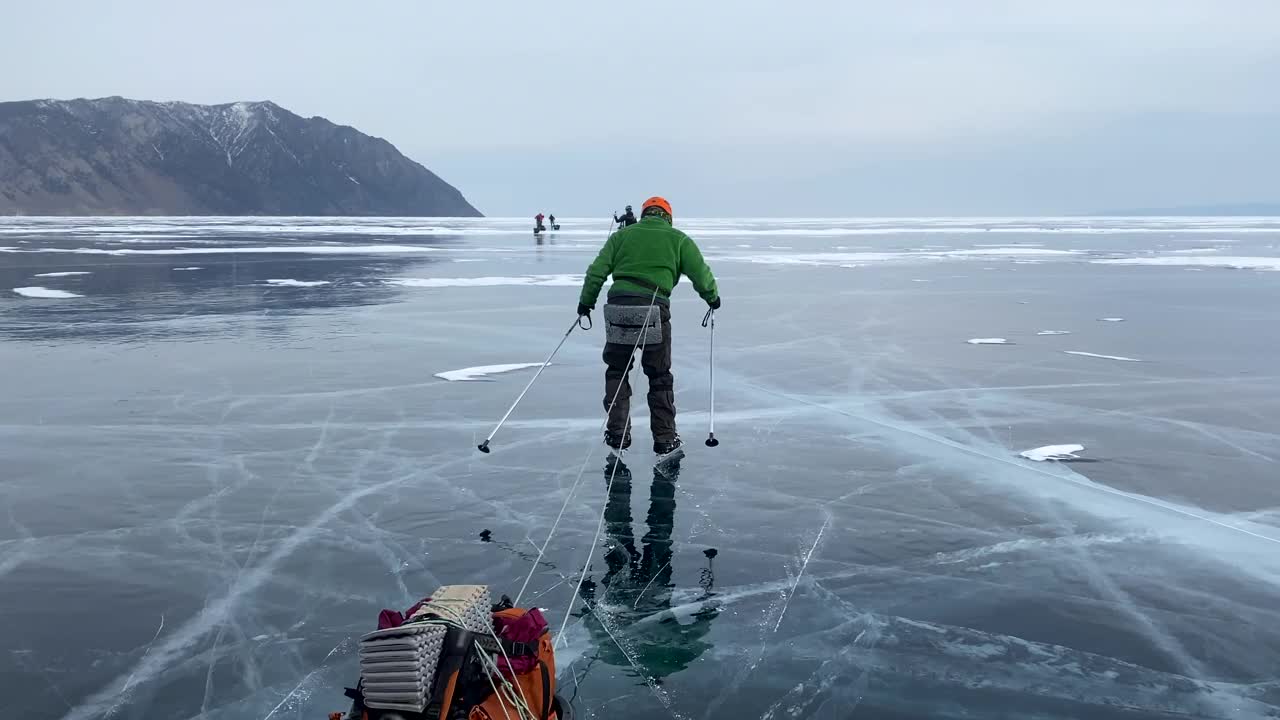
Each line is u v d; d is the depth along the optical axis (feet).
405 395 25.52
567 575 12.57
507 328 40.65
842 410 24.11
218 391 25.88
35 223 319.68
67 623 10.94
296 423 21.99
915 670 9.82
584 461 18.75
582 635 10.66
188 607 11.42
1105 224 363.97
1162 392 26.68
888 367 31.09
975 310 49.57
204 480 17.15
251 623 10.96
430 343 35.83
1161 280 71.31
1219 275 76.54
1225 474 17.98
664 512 15.43
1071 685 9.55
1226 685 9.57
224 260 91.40
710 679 9.57
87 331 38.52
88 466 18.03
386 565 12.87
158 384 26.84
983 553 13.56
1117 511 15.65
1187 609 11.55
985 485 17.16
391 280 67.82
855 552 13.56
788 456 19.31
